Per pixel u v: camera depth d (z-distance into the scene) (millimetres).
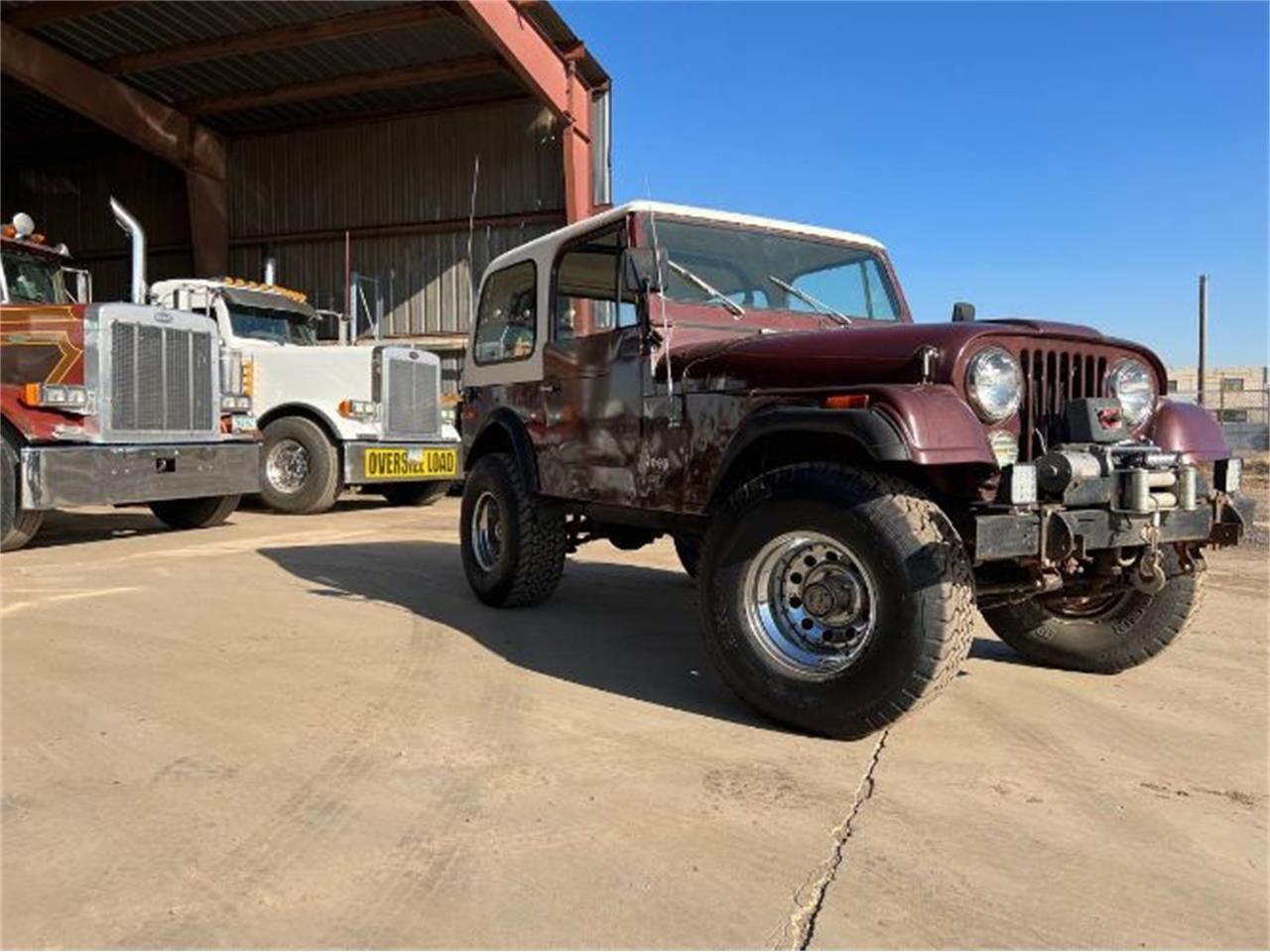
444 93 18516
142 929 2350
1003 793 3168
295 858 2711
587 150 17625
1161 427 4012
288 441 11727
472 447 6273
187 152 19438
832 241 5266
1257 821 2988
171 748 3547
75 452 8070
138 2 15055
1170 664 4750
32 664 4621
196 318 9164
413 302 19516
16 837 2836
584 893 2521
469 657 4812
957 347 3477
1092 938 2336
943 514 3408
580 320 5137
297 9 15328
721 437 4074
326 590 6531
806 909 2451
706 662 4750
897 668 3332
